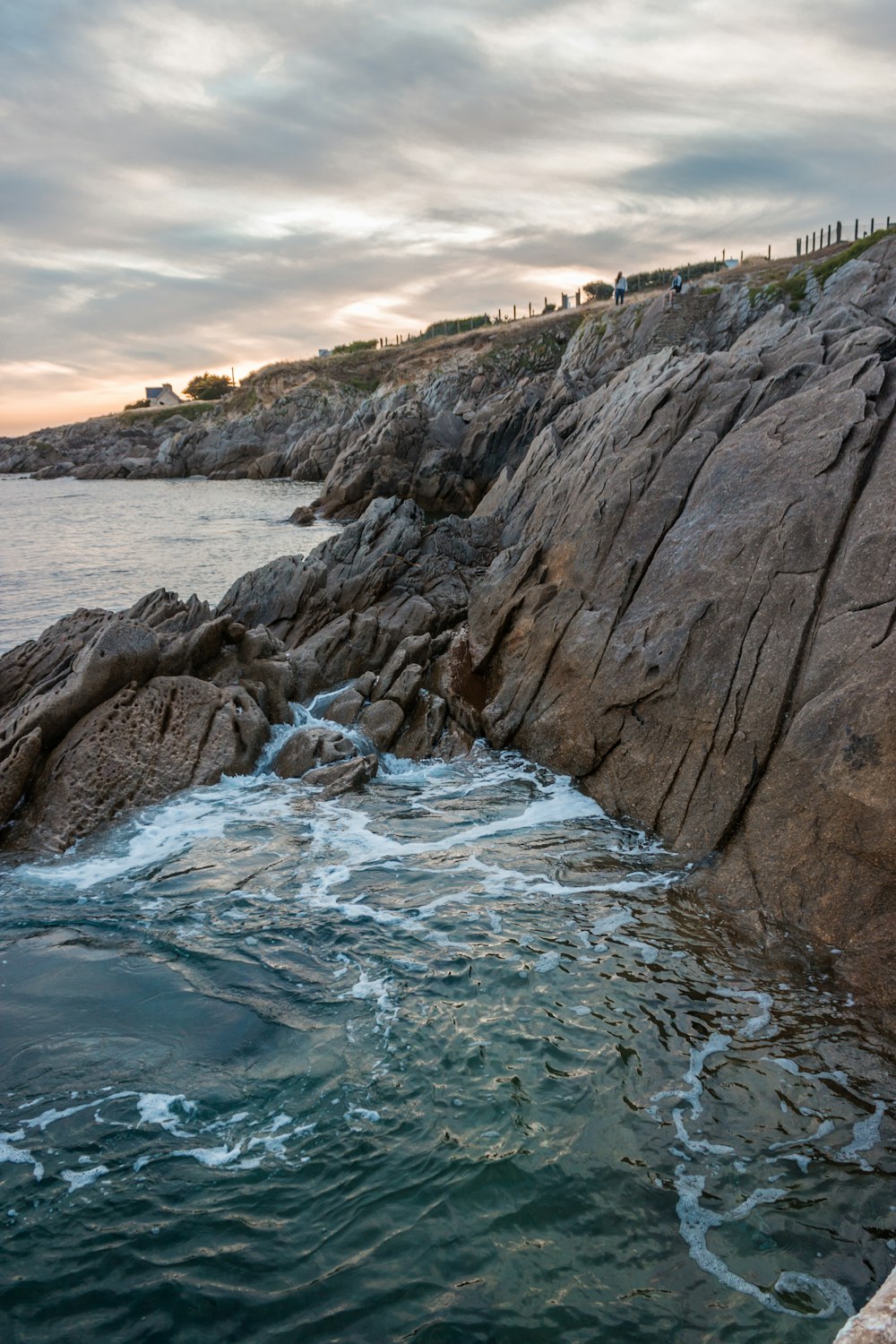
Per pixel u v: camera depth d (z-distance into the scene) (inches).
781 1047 344.2
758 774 475.2
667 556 598.2
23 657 715.4
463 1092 324.8
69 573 1352.1
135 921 441.1
